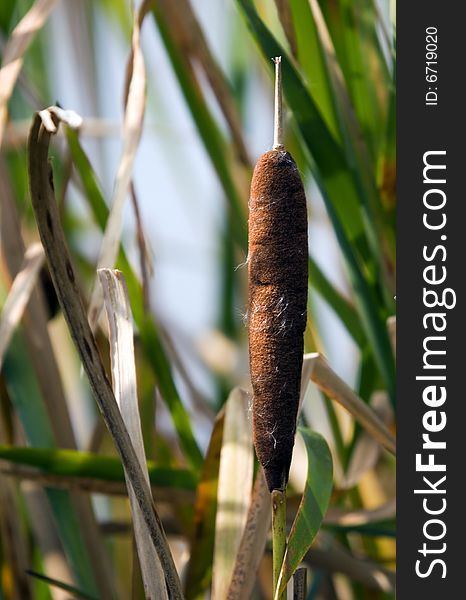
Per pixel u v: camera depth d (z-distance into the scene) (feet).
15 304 6.39
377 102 6.79
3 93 6.41
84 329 5.39
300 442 6.99
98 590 6.50
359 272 6.49
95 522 6.54
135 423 5.63
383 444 6.20
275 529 5.28
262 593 6.79
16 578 6.50
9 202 6.77
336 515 6.70
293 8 6.48
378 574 6.88
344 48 6.61
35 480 6.40
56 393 6.57
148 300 6.41
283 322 5.21
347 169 6.46
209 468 6.28
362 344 6.94
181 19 7.06
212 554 6.34
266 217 5.21
